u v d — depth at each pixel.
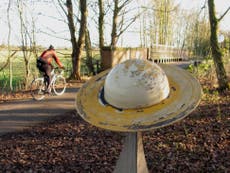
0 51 15.81
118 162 3.26
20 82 16.36
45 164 5.46
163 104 2.91
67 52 20.27
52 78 13.03
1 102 11.88
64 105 11.16
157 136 6.80
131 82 2.88
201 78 14.70
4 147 6.41
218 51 11.81
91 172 5.10
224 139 6.40
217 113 8.48
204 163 5.27
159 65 3.35
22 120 8.86
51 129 7.72
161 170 5.07
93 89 3.27
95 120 2.95
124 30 21.33
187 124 7.54
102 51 20.62
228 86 11.84
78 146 6.39
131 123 2.80
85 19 18.72
